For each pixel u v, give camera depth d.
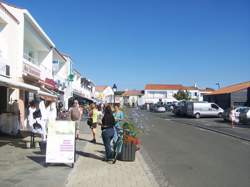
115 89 32.25
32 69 26.06
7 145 15.23
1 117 18.62
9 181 9.00
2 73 19.64
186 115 53.44
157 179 9.91
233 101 62.44
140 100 153.25
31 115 15.00
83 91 69.06
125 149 12.59
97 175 10.10
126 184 9.12
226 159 13.61
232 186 9.25
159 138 21.17
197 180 9.87
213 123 38.16
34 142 14.89
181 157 13.96
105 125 12.31
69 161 10.83
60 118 26.72
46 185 8.70
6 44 22.09
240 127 32.56
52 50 34.88
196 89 149.88
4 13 20.75
